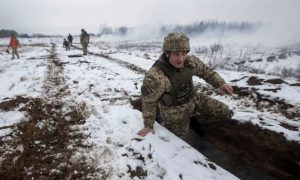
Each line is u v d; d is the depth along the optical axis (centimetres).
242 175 342
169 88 303
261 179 335
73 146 330
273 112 486
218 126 421
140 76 821
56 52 1936
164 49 287
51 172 276
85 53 1622
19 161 293
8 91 651
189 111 340
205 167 279
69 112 447
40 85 696
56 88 656
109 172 264
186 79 309
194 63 322
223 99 578
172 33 284
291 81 661
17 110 477
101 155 293
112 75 830
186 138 396
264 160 358
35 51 2181
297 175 329
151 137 307
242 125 410
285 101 511
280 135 371
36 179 265
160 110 339
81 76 807
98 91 610
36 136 357
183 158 285
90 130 370
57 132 369
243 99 564
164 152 288
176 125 348
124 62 1170
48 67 1051
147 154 283
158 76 291
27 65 1168
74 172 274
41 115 434
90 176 266
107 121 387
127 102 517
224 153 384
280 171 341
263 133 385
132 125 358
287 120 439
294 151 340
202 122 411
